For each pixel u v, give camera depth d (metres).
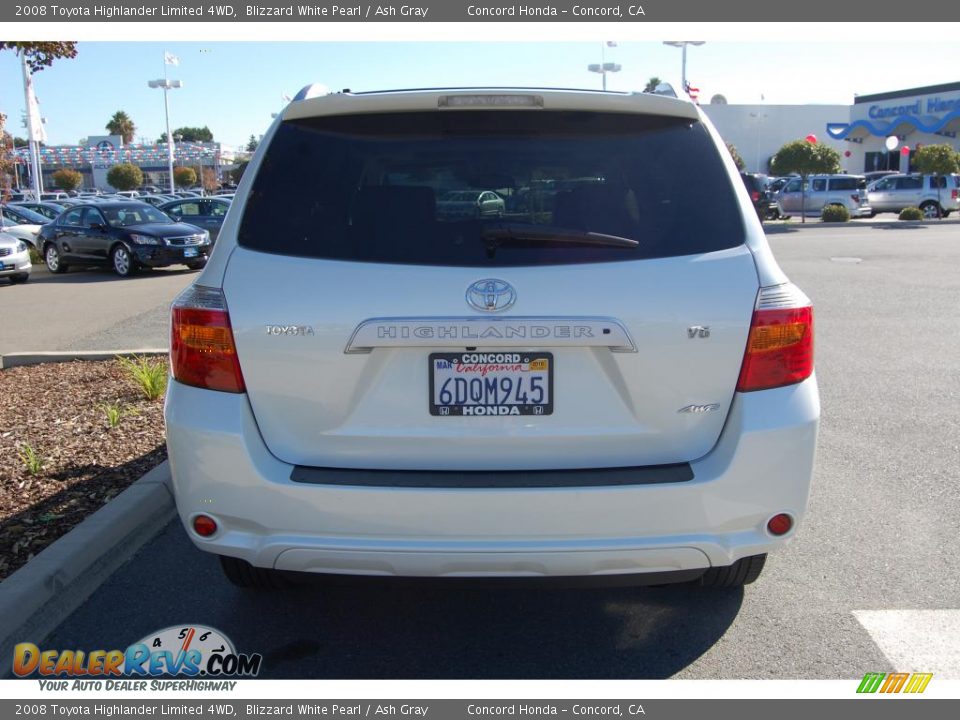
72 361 8.12
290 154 2.94
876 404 6.61
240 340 2.75
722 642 3.28
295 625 3.45
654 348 2.70
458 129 2.94
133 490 4.47
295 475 2.73
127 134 103.19
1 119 10.24
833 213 32.06
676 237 2.79
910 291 13.00
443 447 2.75
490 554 2.67
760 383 2.76
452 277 2.69
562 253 2.73
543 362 2.72
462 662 3.18
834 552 4.02
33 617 3.43
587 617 3.48
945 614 3.46
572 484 2.67
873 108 50.56
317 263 2.75
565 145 2.93
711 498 2.70
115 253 18.02
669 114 2.97
